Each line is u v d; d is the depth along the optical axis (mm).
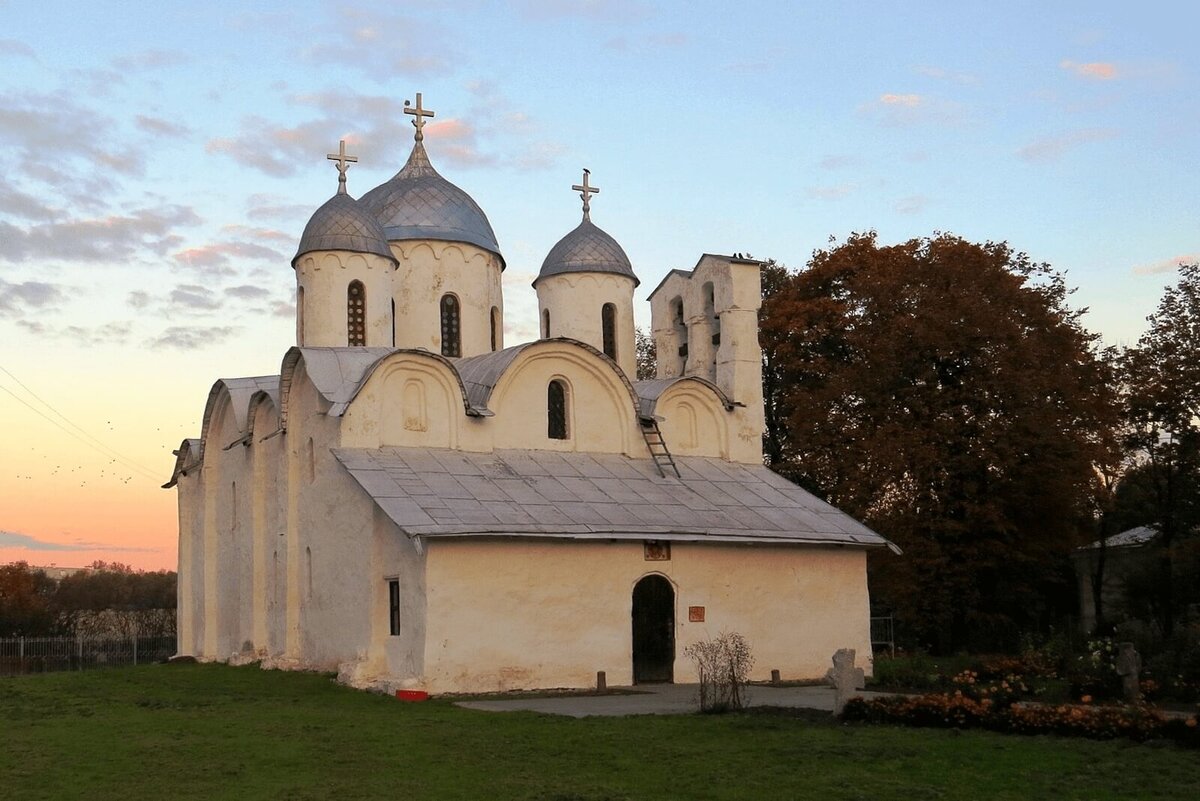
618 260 40031
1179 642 26844
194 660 39531
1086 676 22531
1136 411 43094
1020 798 13117
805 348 48344
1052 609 51469
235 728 19328
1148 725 16516
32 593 69688
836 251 48594
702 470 33281
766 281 54875
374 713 21703
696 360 36469
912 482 39625
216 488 39688
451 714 21453
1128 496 49406
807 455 44312
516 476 29719
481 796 13578
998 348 39156
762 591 30266
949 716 18062
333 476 29859
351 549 28641
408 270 38156
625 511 29297
